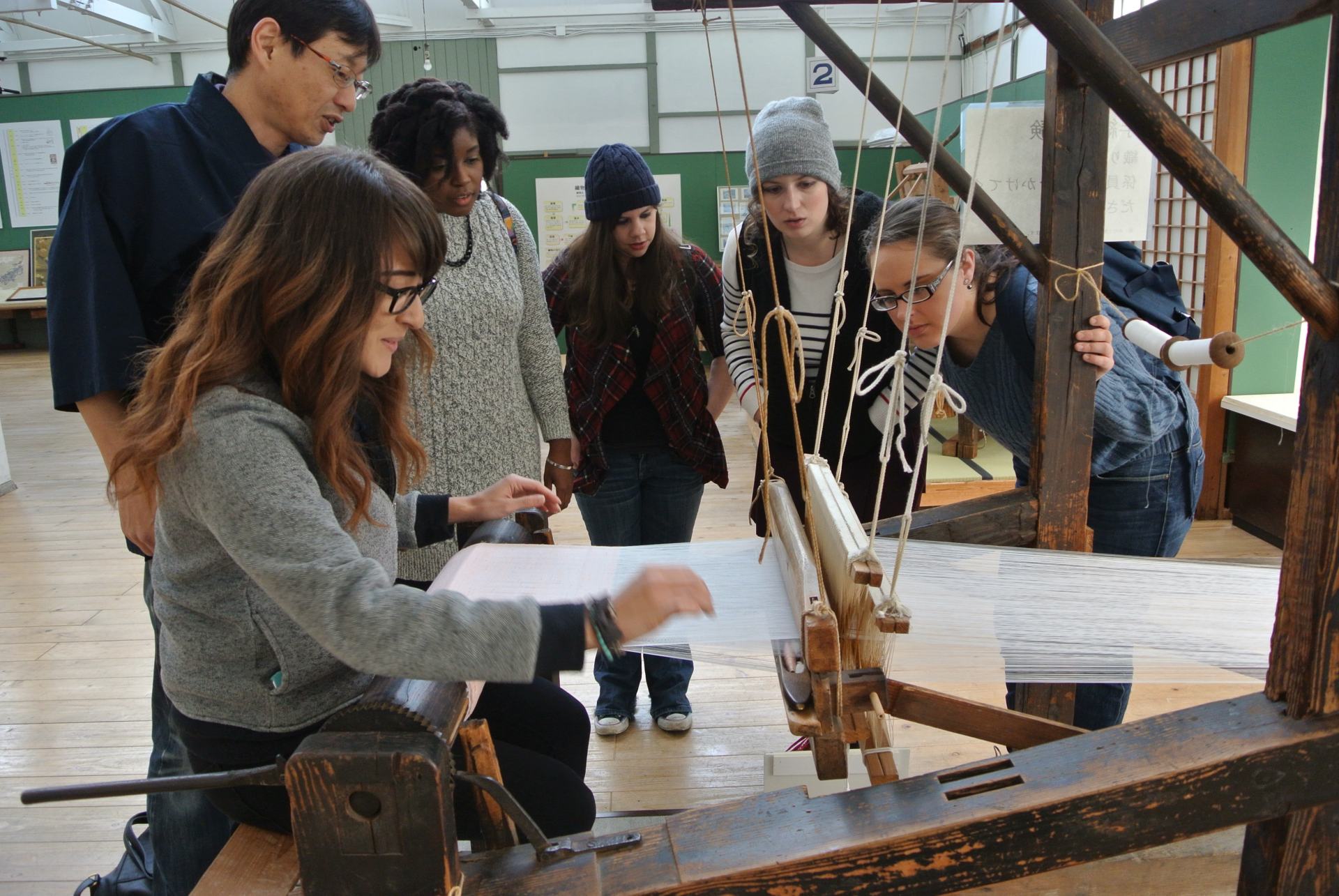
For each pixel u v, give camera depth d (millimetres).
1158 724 771
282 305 776
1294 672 743
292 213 773
